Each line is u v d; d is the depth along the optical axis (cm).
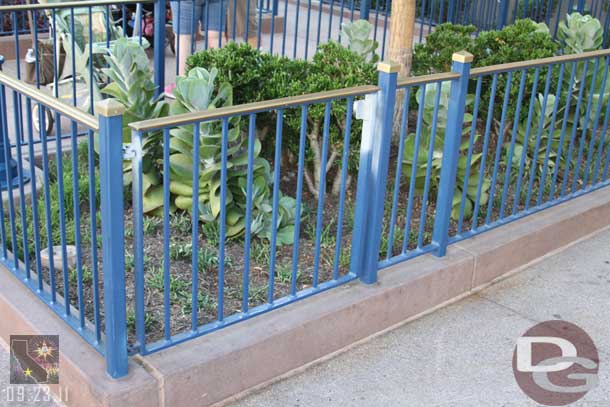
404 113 350
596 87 541
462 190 419
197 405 301
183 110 405
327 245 407
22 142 517
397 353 352
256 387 321
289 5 1091
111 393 274
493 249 409
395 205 366
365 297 350
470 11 834
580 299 405
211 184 400
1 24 776
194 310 304
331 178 483
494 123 534
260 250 397
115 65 408
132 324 329
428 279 377
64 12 542
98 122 252
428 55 549
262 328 320
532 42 525
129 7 797
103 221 261
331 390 324
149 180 422
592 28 553
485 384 334
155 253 391
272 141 464
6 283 347
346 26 496
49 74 564
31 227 410
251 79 439
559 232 452
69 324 311
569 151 458
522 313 390
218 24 649
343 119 422
